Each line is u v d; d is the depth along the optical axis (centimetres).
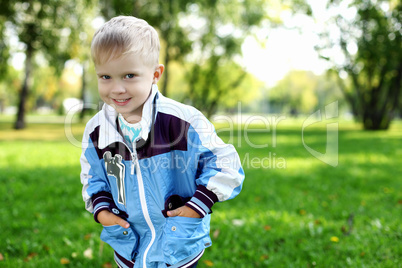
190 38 2491
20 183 572
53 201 474
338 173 699
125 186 176
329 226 372
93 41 158
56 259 295
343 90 2686
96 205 181
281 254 310
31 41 1881
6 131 1861
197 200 168
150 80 165
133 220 178
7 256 302
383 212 424
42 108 7044
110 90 159
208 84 2855
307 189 567
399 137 1725
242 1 2372
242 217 407
